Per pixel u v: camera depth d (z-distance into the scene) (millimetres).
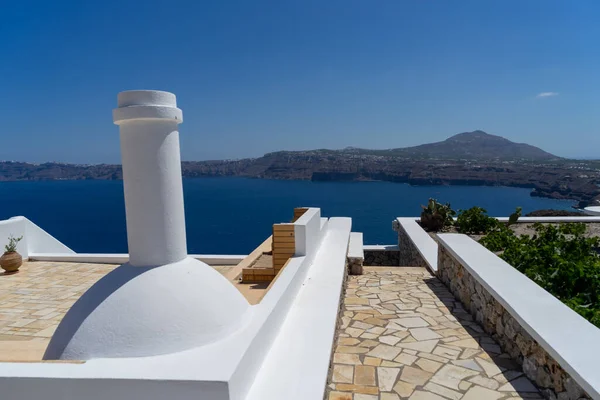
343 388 3693
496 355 4312
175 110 2793
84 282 7789
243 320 3064
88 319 2617
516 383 3746
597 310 4332
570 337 3420
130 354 2484
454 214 11859
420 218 12320
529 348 3830
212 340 2691
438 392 3619
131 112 2635
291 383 2785
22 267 8953
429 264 8039
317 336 3641
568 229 8992
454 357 4285
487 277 4926
